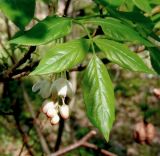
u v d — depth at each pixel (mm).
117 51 354
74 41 346
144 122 642
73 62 329
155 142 2996
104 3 378
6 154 2602
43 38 335
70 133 2773
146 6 418
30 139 1197
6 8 330
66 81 432
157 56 416
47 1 537
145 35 378
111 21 374
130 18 375
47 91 438
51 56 328
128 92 3598
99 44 356
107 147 1104
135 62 350
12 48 598
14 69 522
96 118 326
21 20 329
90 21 371
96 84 337
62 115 416
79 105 3195
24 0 333
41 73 320
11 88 1057
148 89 3678
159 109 3369
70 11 825
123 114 3385
